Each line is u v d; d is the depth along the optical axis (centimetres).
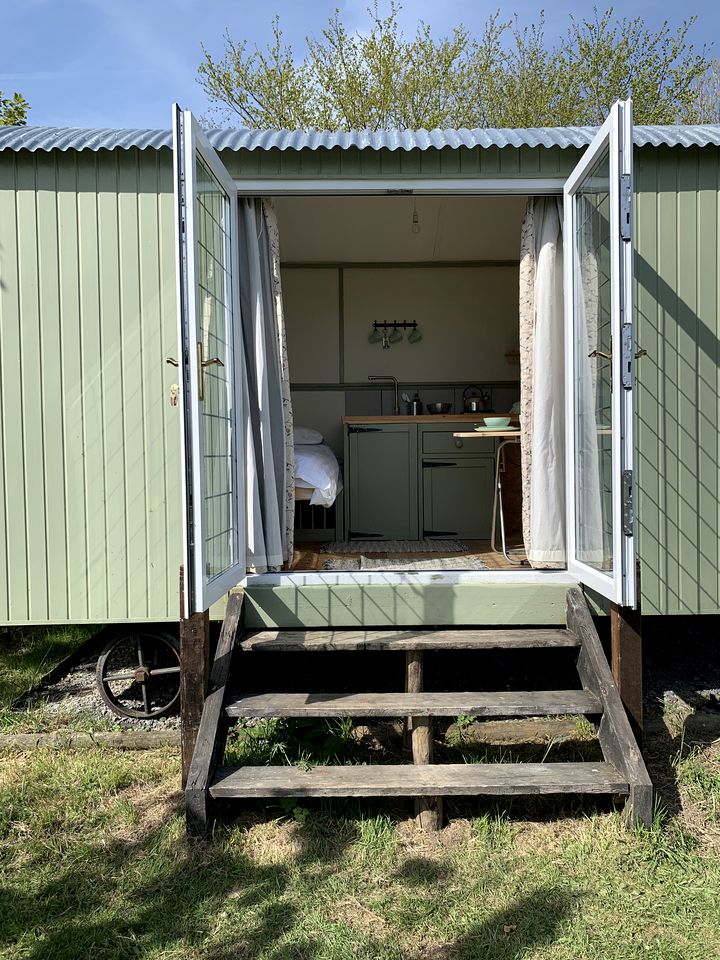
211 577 283
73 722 363
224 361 316
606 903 232
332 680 409
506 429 417
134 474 341
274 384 360
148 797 297
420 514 528
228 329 323
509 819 280
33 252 337
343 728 335
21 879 246
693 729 344
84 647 437
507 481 530
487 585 338
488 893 238
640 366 344
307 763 292
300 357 620
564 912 228
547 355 353
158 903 233
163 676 394
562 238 352
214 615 338
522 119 1161
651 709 365
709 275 344
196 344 258
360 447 527
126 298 338
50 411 340
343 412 625
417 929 221
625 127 260
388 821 276
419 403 589
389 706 287
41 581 342
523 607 339
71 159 335
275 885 241
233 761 315
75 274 337
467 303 621
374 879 245
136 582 342
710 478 348
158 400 339
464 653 438
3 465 340
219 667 298
